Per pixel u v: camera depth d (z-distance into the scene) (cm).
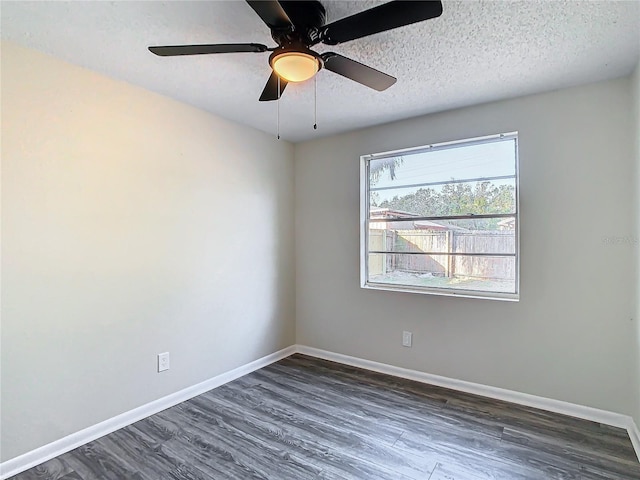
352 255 337
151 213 248
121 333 232
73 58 203
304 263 371
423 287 307
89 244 216
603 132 229
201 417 242
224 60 206
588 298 235
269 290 345
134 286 239
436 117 290
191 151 274
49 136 199
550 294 247
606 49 192
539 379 252
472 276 285
